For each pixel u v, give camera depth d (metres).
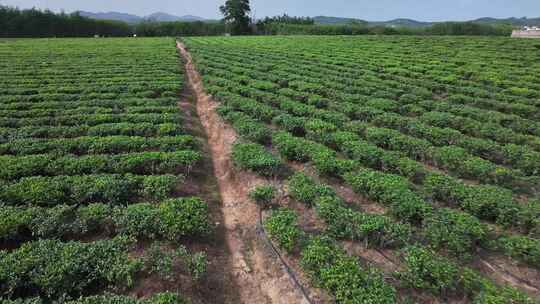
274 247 9.30
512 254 8.71
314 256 8.14
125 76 29.31
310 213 10.65
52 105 20.25
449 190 11.02
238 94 23.09
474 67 31.47
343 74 29.39
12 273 7.37
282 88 24.28
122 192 11.03
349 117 19.16
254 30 113.69
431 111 19.44
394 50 43.41
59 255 7.95
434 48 43.84
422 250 8.29
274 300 7.93
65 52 43.22
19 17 85.75
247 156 13.10
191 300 7.71
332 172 12.70
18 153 13.98
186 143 15.22
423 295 7.66
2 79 26.89
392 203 10.31
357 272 7.69
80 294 7.45
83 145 14.59
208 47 50.25
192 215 9.81
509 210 9.88
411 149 14.48
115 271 7.77
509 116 18.14
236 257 9.29
